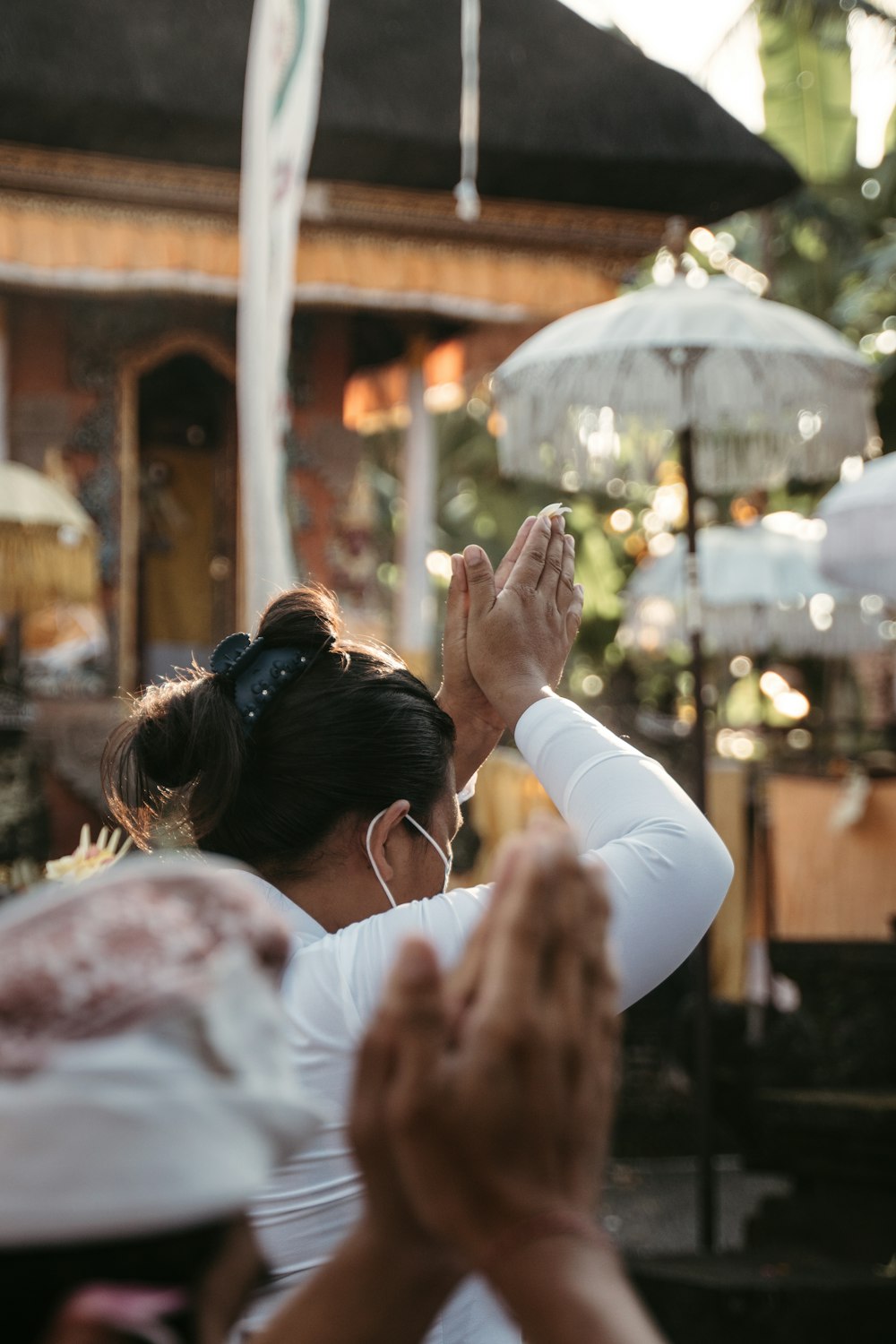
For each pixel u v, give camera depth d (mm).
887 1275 3943
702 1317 3703
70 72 6539
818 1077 4734
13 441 7742
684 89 7836
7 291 7590
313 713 1370
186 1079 571
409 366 8625
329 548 8305
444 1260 718
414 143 7043
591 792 1328
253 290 4512
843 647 9062
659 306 4559
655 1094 6852
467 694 1502
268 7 4480
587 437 4922
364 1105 688
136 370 7965
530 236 7621
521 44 7656
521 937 675
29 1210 548
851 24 8461
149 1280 610
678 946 1256
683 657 11633
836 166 9086
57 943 570
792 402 4680
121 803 1440
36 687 7562
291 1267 1228
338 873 1381
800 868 7320
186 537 8344
